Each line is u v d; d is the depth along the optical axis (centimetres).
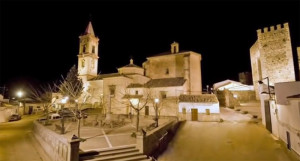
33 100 4847
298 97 1107
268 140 1582
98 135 1630
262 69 3212
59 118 2945
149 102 3066
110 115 2553
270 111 1827
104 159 1058
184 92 3216
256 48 3584
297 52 3081
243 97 3744
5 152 1374
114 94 3419
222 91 3691
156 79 3741
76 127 2103
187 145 1619
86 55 4412
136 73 3662
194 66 3697
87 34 4547
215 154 1405
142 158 1152
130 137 1544
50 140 1300
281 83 1441
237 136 1775
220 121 2461
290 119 1242
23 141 1758
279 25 3083
